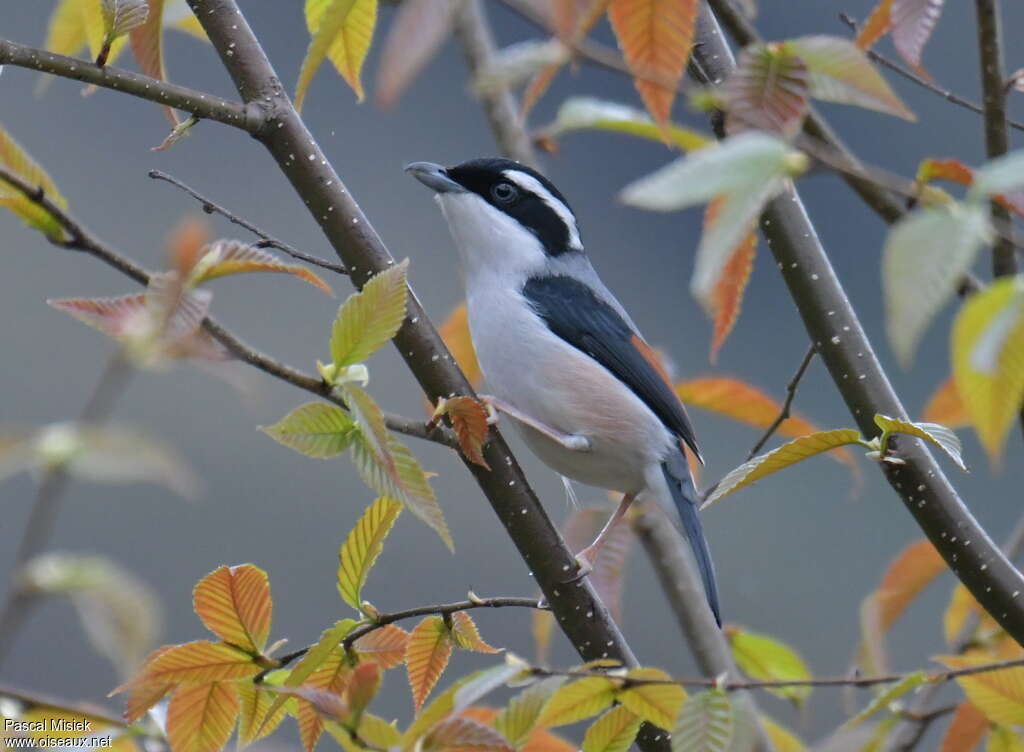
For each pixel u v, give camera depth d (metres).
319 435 7.11
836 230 25.41
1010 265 9.53
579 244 12.66
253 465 19.83
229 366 6.76
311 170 8.70
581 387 11.51
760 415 11.49
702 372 24.94
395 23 5.25
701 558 11.30
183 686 7.16
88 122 22.56
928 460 9.30
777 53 6.07
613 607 10.94
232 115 8.48
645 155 25.69
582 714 6.59
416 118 24.70
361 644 7.67
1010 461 24.14
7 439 5.32
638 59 6.55
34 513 5.37
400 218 24.03
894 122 22.91
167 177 8.39
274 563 19.38
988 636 10.48
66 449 5.32
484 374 12.05
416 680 7.76
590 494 21.75
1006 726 7.69
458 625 7.73
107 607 5.50
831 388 25.09
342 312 7.11
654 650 21.33
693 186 4.73
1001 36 9.27
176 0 9.45
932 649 21.38
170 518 19.03
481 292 12.13
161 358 5.88
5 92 22.62
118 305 6.33
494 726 6.42
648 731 8.44
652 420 11.56
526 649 19.78
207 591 7.14
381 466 7.03
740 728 6.27
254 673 7.24
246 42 8.77
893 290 4.35
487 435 8.65
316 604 19.27
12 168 7.02
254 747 7.04
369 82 24.55
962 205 4.58
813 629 22.12
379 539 7.52
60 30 9.13
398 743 6.25
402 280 7.17
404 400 21.56
